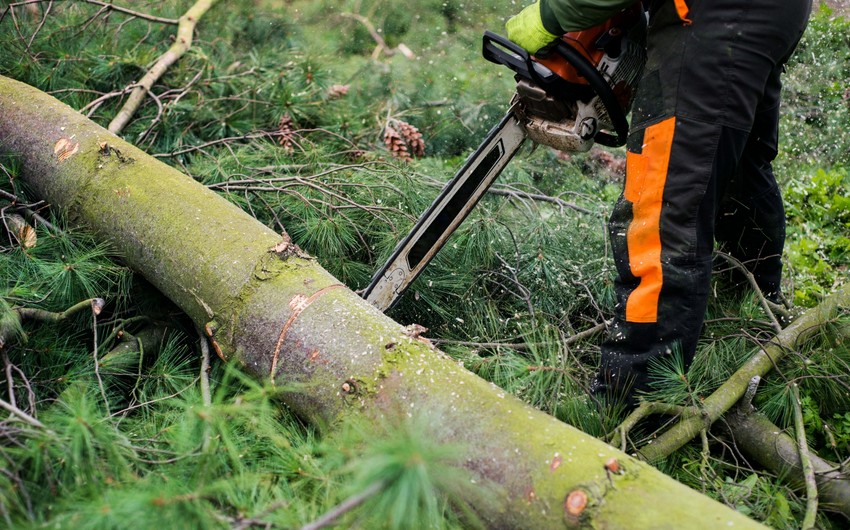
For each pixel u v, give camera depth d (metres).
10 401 1.71
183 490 1.25
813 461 1.87
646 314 1.91
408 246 2.15
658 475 1.36
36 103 2.44
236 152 3.04
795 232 3.10
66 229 2.20
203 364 1.92
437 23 4.35
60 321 1.99
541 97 1.99
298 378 1.69
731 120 1.83
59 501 1.33
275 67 3.63
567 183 3.31
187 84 3.37
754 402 2.09
